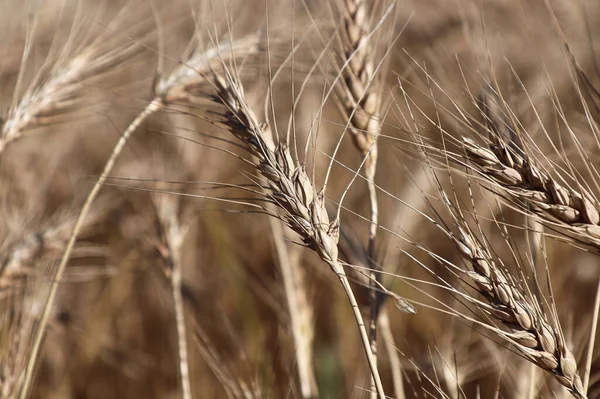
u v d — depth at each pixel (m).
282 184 0.62
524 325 0.61
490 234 1.01
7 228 0.88
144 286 1.29
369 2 0.74
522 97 0.87
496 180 0.62
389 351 0.75
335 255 0.62
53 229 0.85
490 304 0.62
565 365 0.61
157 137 1.04
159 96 0.76
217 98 0.67
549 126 0.88
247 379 0.88
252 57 0.80
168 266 0.86
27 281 0.81
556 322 0.62
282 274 0.86
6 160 1.02
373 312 0.72
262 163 0.63
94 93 0.83
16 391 0.77
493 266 0.62
